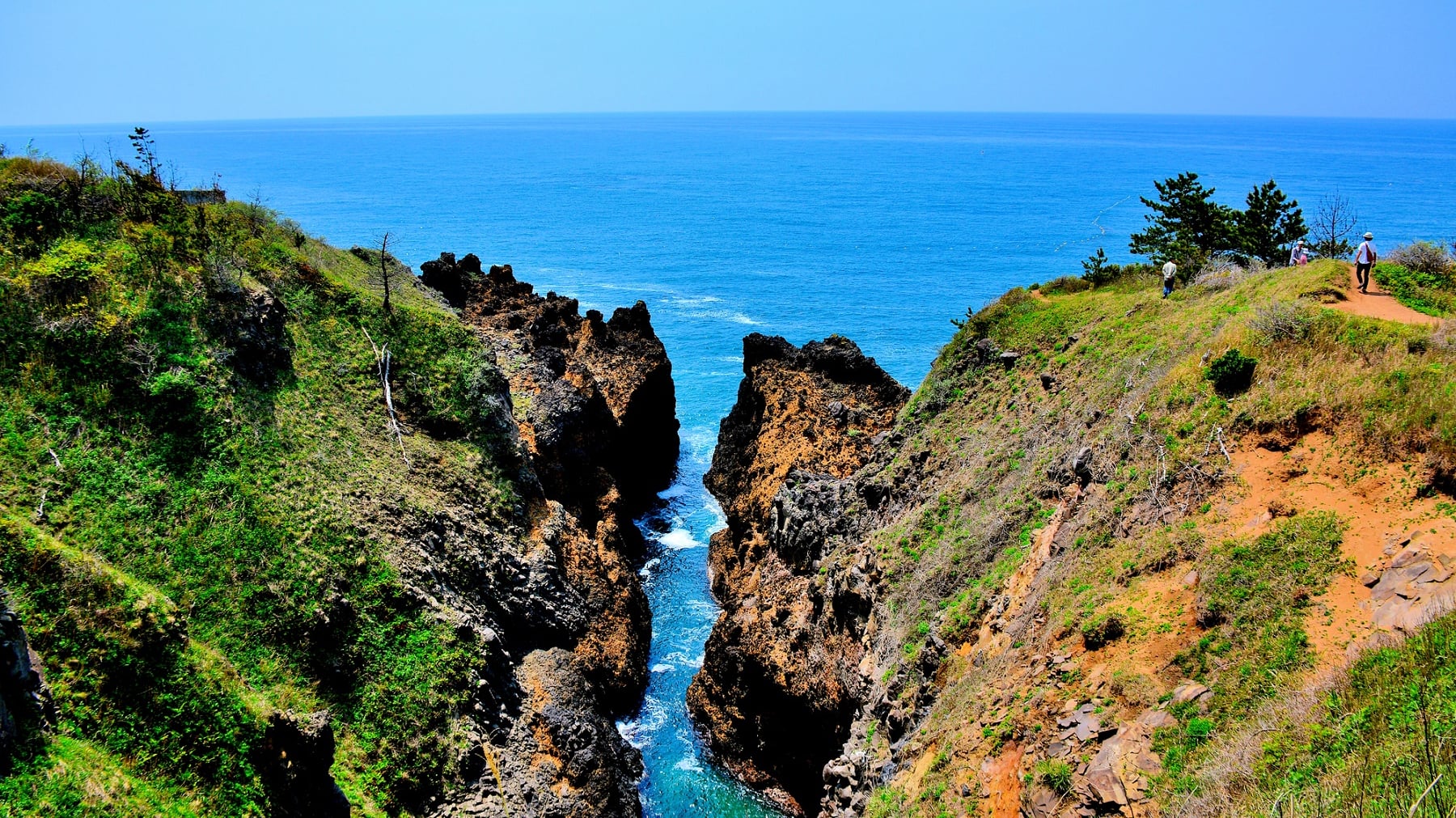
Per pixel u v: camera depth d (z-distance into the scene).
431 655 39.59
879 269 166.62
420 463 50.09
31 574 28.50
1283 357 31.16
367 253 70.44
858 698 39.91
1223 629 24.50
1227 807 19.23
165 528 37.03
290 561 38.88
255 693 32.19
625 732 48.69
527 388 64.31
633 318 84.81
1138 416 33.75
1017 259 172.25
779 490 60.19
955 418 50.81
